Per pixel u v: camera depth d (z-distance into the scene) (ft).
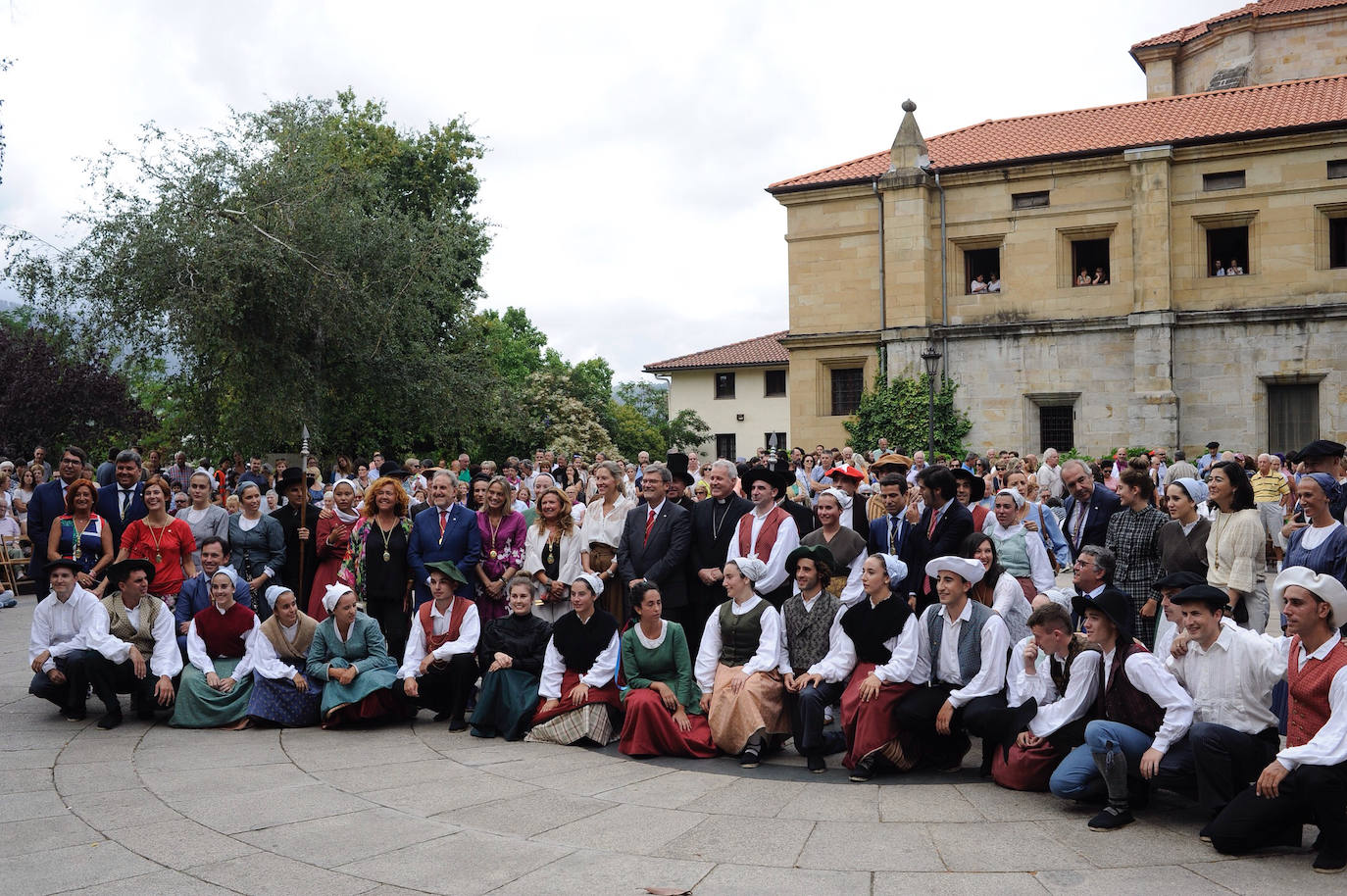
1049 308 100.32
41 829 20.88
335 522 36.22
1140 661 21.44
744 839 20.33
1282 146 92.22
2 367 92.38
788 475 33.76
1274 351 92.73
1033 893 17.35
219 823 21.25
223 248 73.72
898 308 104.06
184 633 31.96
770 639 27.66
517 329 239.91
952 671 25.64
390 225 86.17
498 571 34.14
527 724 29.60
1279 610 20.21
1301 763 18.65
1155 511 28.19
